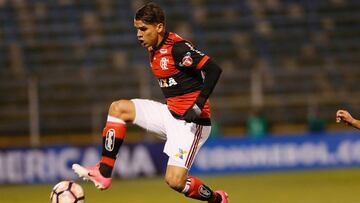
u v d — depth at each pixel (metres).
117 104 23.23
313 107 62.62
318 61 74.12
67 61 71.88
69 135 63.25
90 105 65.44
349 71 71.94
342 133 57.78
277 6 80.94
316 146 57.31
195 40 75.62
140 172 53.50
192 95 22.95
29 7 78.19
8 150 51.09
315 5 81.44
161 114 23.47
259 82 59.56
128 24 77.00
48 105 64.88
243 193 40.44
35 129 54.44
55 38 74.88
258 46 75.62
